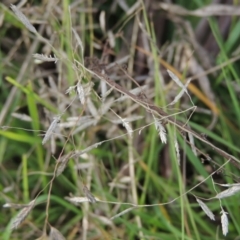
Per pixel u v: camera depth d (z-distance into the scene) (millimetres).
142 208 343
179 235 322
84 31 366
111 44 351
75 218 349
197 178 355
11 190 356
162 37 387
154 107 275
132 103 363
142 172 360
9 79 328
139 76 372
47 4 362
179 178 308
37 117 342
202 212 349
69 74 336
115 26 369
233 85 365
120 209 347
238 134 364
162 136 261
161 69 374
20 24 365
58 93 348
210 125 360
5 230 330
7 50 386
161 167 368
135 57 377
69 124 328
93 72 274
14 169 373
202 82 362
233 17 370
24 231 348
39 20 359
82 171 351
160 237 327
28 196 356
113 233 339
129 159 347
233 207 342
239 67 378
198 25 380
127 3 383
